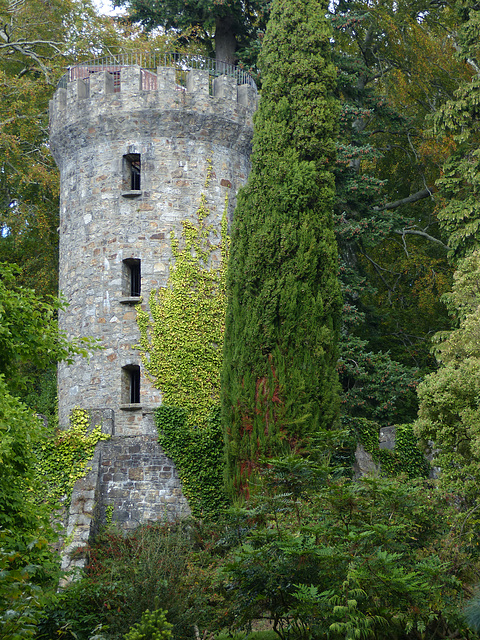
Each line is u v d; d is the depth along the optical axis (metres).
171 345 33.53
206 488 31.73
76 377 34.22
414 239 52.41
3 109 42.09
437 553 19.12
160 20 45.94
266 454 28.05
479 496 22.17
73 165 36.31
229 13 45.16
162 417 32.44
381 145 52.53
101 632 19.12
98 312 34.28
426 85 49.47
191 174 35.28
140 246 34.47
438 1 48.94
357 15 43.44
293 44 32.41
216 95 36.25
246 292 29.94
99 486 31.22
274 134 31.44
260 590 17.50
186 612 19.92
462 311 31.44
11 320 19.92
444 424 24.89
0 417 17.83
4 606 14.16
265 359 29.02
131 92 35.19
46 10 43.69
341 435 22.94
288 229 29.94
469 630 17.81
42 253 45.44
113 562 25.11
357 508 18.62
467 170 37.75
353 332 44.66
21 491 21.72
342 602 16.62
